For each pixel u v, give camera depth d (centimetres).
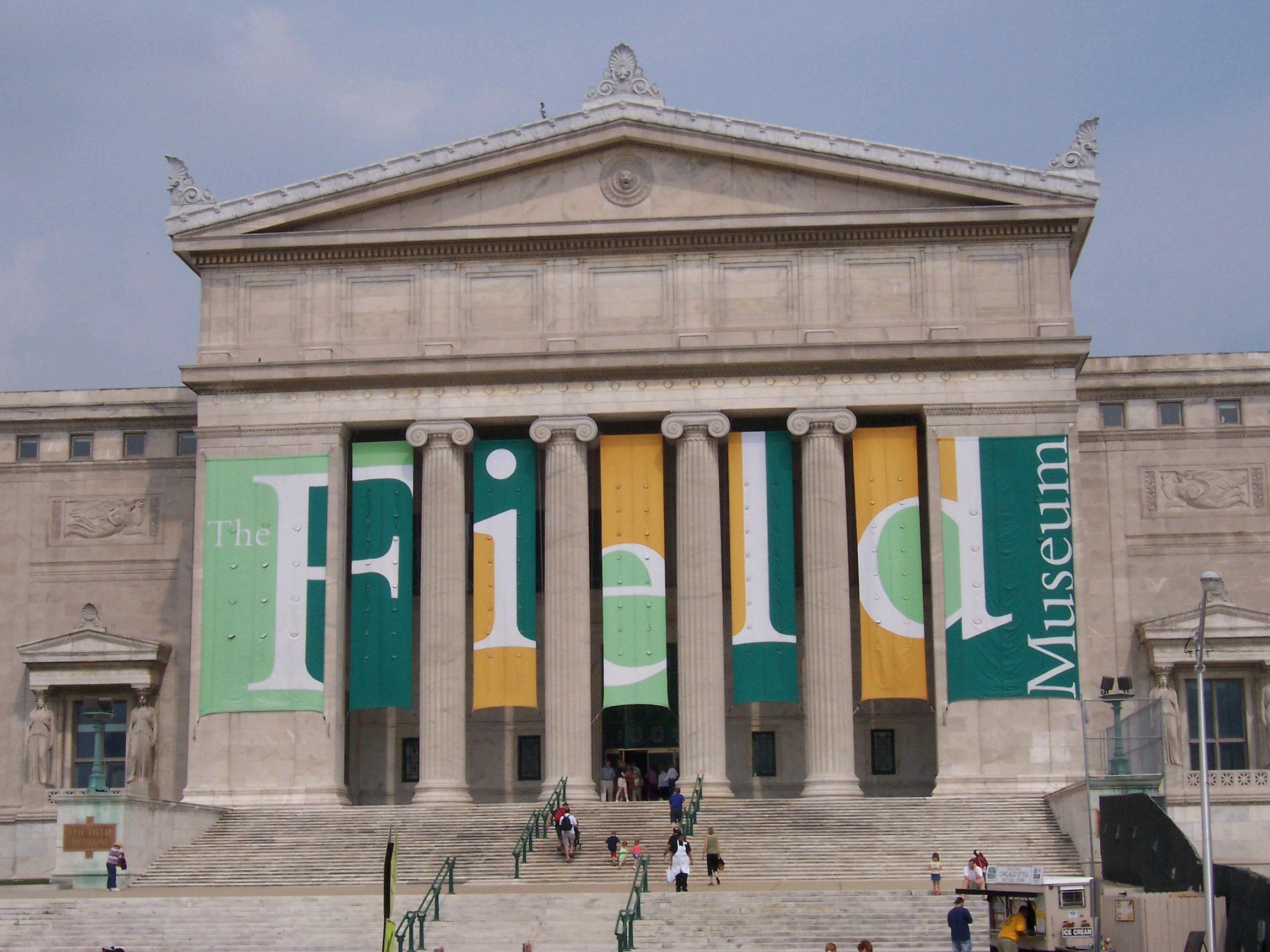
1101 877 5275
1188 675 7544
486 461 7306
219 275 7550
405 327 7456
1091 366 7881
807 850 6262
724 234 7381
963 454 7169
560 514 7269
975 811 6600
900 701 7612
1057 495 7119
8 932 5334
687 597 7188
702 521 7219
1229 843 6350
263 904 5447
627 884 5853
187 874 6250
